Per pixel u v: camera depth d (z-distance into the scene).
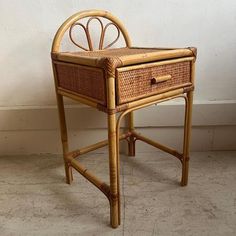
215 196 0.86
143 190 0.90
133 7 0.98
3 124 1.10
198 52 1.04
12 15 0.97
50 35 1.01
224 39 1.02
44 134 1.14
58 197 0.88
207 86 1.09
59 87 0.83
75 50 1.02
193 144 1.16
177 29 1.01
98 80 0.63
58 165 1.09
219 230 0.72
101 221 0.76
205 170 1.01
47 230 0.73
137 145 1.17
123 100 0.63
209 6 0.98
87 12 0.86
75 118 1.10
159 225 0.74
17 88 1.08
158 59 0.68
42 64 1.04
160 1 0.97
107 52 0.83
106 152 1.17
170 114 1.10
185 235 0.70
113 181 0.69
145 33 1.02
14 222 0.76
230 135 1.15
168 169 1.03
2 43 1.01
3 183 0.96
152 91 0.69
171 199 0.85
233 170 1.01
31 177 1.00
